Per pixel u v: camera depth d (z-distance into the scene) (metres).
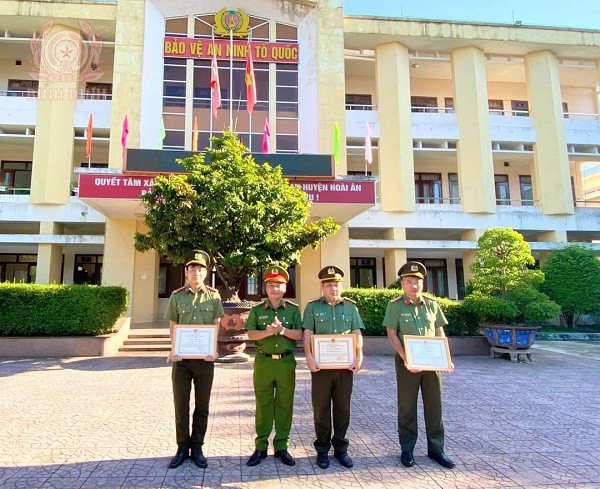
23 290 10.20
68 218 17.14
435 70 22.09
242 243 9.15
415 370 4.02
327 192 13.70
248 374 8.23
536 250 19.50
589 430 5.11
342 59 17.77
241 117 17.19
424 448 4.50
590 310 15.80
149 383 7.39
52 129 17.52
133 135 16.16
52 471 3.82
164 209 8.80
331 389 4.11
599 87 22.95
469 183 19.59
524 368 9.31
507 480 3.73
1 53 19.70
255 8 17.92
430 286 21.94
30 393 6.61
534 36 20.47
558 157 20.14
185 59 17.22
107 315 10.66
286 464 4.03
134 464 3.99
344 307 4.30
